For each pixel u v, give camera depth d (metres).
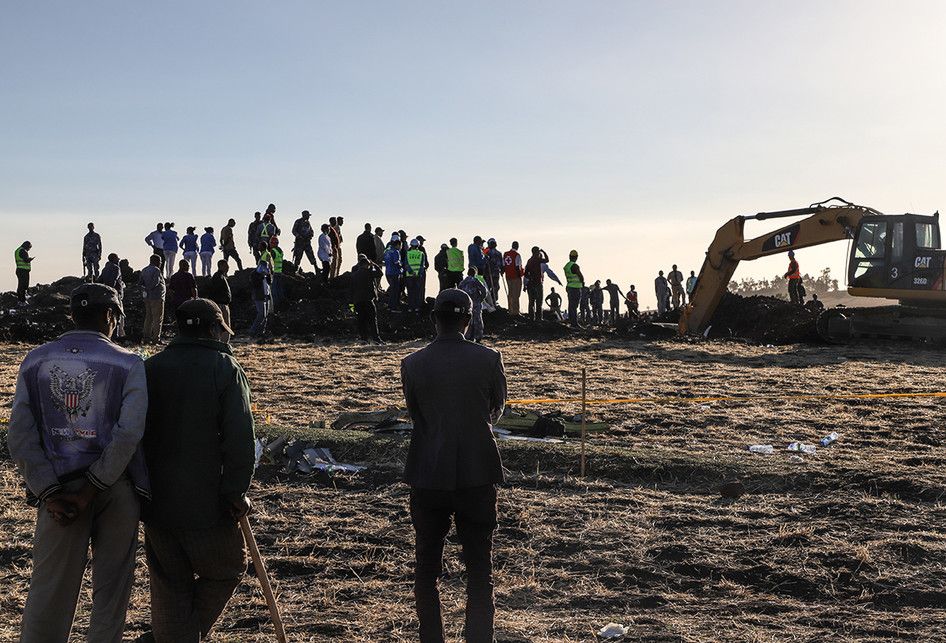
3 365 19.25
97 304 4.42
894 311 25.91
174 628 4.47
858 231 25.95
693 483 8.68
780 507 7.85
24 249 29.59
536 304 29.22
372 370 18.50
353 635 5.23
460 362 4.93
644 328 28.67
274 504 7.96
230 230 31.77
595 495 8.23
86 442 4.23
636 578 6.25
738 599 5.86
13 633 5.23
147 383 4.42
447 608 5.67
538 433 10.73
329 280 31.20
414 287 28.52
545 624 5.41
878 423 12.33
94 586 4.32
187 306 4.56
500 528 7.21
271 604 4.70
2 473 8.85
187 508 4.35
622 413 13.04
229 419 4.39
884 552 6.61
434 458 4.84
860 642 5.11
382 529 7.25
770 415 12.93
